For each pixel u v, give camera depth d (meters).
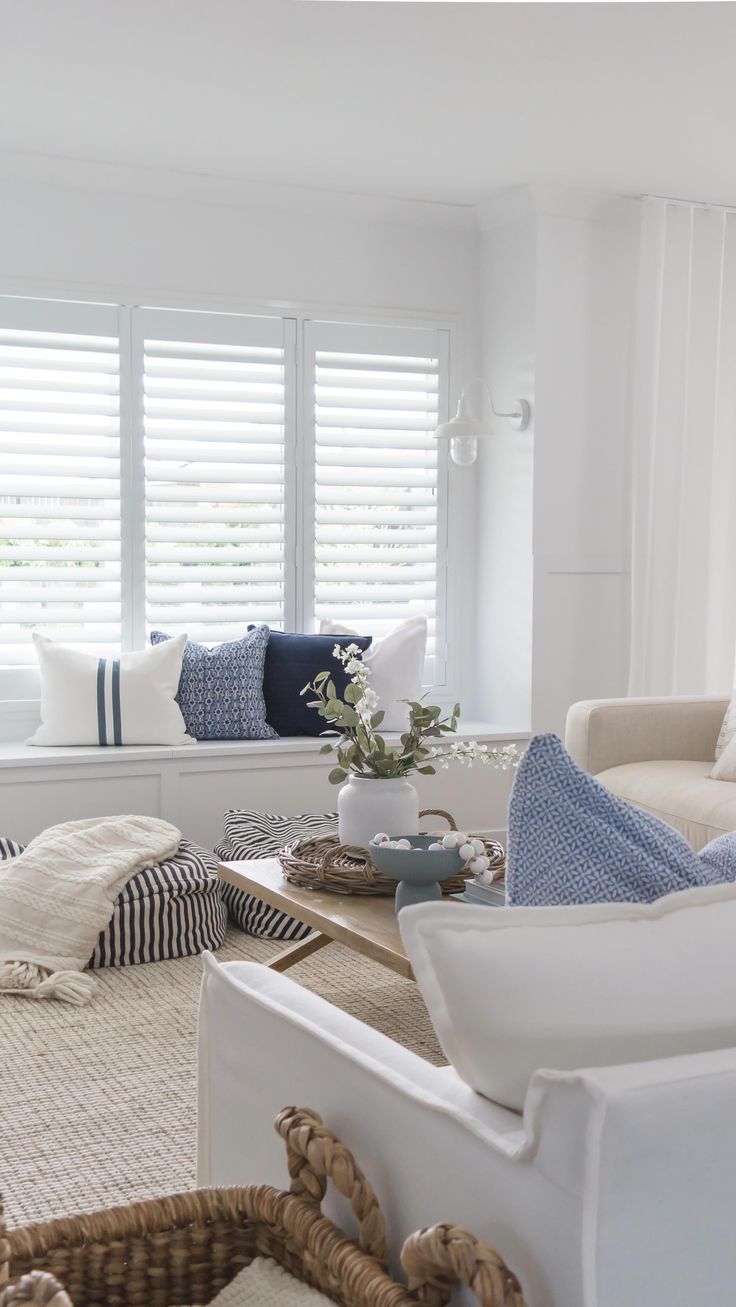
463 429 4.59
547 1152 0.95
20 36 3.32
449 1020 1.10
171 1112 2.53
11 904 3.44
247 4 3.12
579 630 5.01
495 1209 1.03
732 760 3.65
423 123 4.02
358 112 3.92
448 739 4.78
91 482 4.67
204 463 4.83
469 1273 0.96
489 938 1.05
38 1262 1.28
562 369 4.89
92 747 4.45
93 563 4.71
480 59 3.48
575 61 3.49
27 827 4.24
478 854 2.49
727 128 4.06
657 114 3.93
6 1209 2.11
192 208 4.70
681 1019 1.05
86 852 3.64
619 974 1.04
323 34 3.31
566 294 4.87
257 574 4.92
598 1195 0.90
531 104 3.84
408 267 5.07
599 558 5.02
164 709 4.47
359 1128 1.25
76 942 3.41
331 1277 1.17
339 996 3.28
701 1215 0.94
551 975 1.04
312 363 4.95
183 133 4.12
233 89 3.72
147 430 4.71
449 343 5.18
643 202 4.82
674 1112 0.91
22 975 3.29
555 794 1.25
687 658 5.04
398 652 4.75
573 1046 1.03
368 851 2.82
